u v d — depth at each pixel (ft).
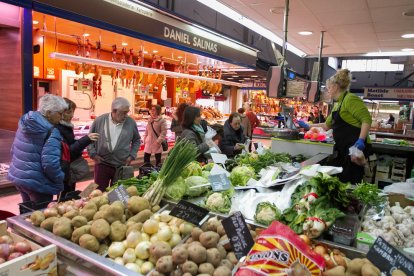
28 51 14.62
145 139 20.36
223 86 51.19
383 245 4.29
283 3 16.26
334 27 20.34
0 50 15.12
